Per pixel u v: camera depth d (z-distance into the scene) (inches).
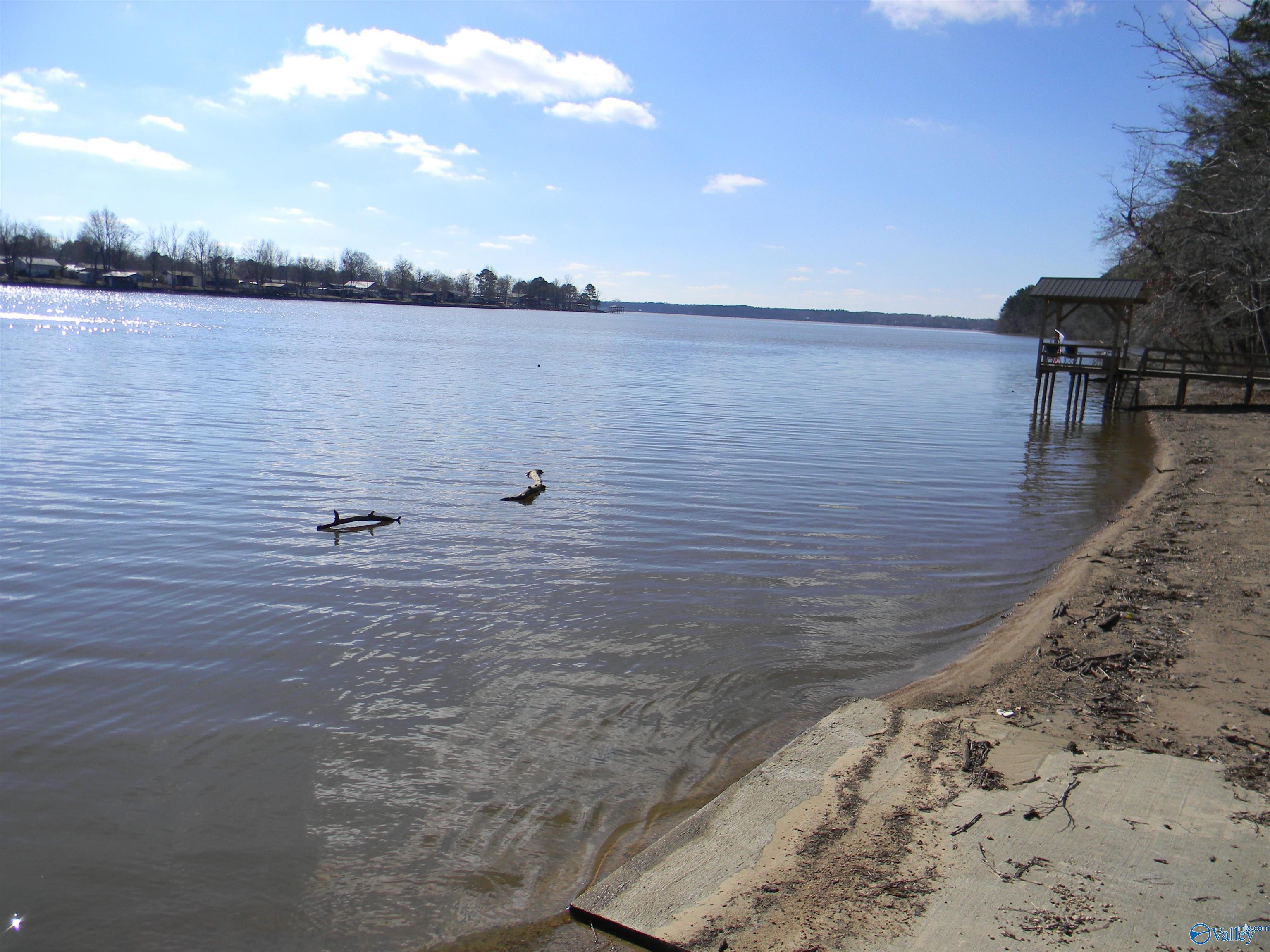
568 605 402.3
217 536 499.5
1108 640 334.0
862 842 202.4
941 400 1590.8
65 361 1562.5
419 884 205.5
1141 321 1626.5
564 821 230.7
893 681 323.9
